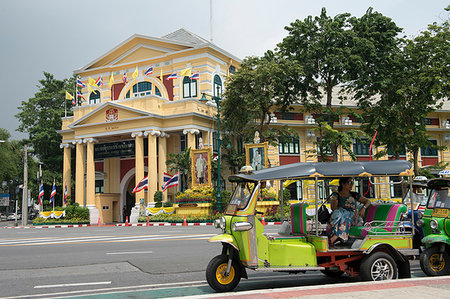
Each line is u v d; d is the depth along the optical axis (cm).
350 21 3203
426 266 874
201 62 3709
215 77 3803
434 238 870
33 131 5131
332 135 3069
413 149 3006
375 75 3142
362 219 866
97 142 3781
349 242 827
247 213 765
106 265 1086
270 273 957
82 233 2330
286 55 3331
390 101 3097
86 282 877
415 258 891
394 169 812
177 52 3778
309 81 3297
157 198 3297
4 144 5247
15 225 3875
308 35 3228
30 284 866
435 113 4131
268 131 3300
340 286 680
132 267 1052
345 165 806
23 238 2047
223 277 758
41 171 4662
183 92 3769
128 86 4019
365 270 767
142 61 3959
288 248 773
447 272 882
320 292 636
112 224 3484
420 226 980
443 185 952
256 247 754
